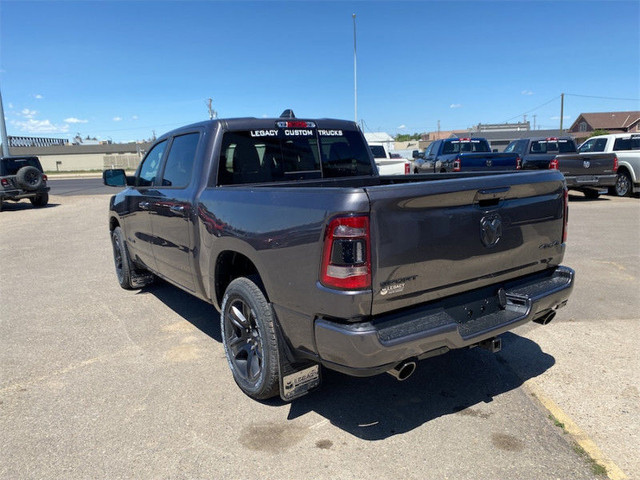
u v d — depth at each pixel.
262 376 3.27
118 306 5.79
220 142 4.14
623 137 15.58
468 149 15.49
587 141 16.83
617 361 4.00
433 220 2.79
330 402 3.50
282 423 3.24
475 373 3.89
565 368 3.91
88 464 2.85
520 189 3.20
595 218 11.12
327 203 2.67
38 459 2.91
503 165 12.98
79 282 6.98
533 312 3.27
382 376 3.89
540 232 3.45
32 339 4.79
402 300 2.76
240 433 3.13
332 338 2.68
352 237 2.56
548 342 4.41
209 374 3.97
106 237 11.00
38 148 84.62
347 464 2.79
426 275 2.80
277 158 4.48
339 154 4.95
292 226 2.88
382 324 2.71
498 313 3.25
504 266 3.24
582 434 3.03
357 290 2.59
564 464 2.75
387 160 14.62
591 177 13.93
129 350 4.48
